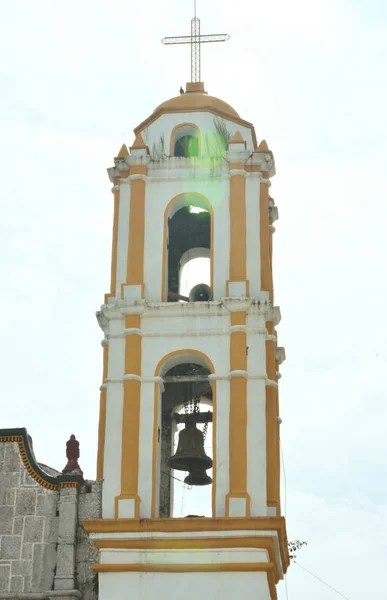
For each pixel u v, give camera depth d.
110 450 32.91
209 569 31.00
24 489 32.59
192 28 40.44
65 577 31.36
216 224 35.50
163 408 35.62
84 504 32.50
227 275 34.88
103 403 34.69
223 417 32.97
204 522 31.27
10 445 33.09
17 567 31.70
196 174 36.12
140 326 34.19
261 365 33.62
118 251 35.53
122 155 36.78
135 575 31.20
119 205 36.22
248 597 30.67
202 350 33.78
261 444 32.69
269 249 36.81
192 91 39.25
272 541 31.05
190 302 34.25
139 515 31.97
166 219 35.75
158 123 37.31
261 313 34.09
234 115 37.81
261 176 36.38
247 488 32.09
